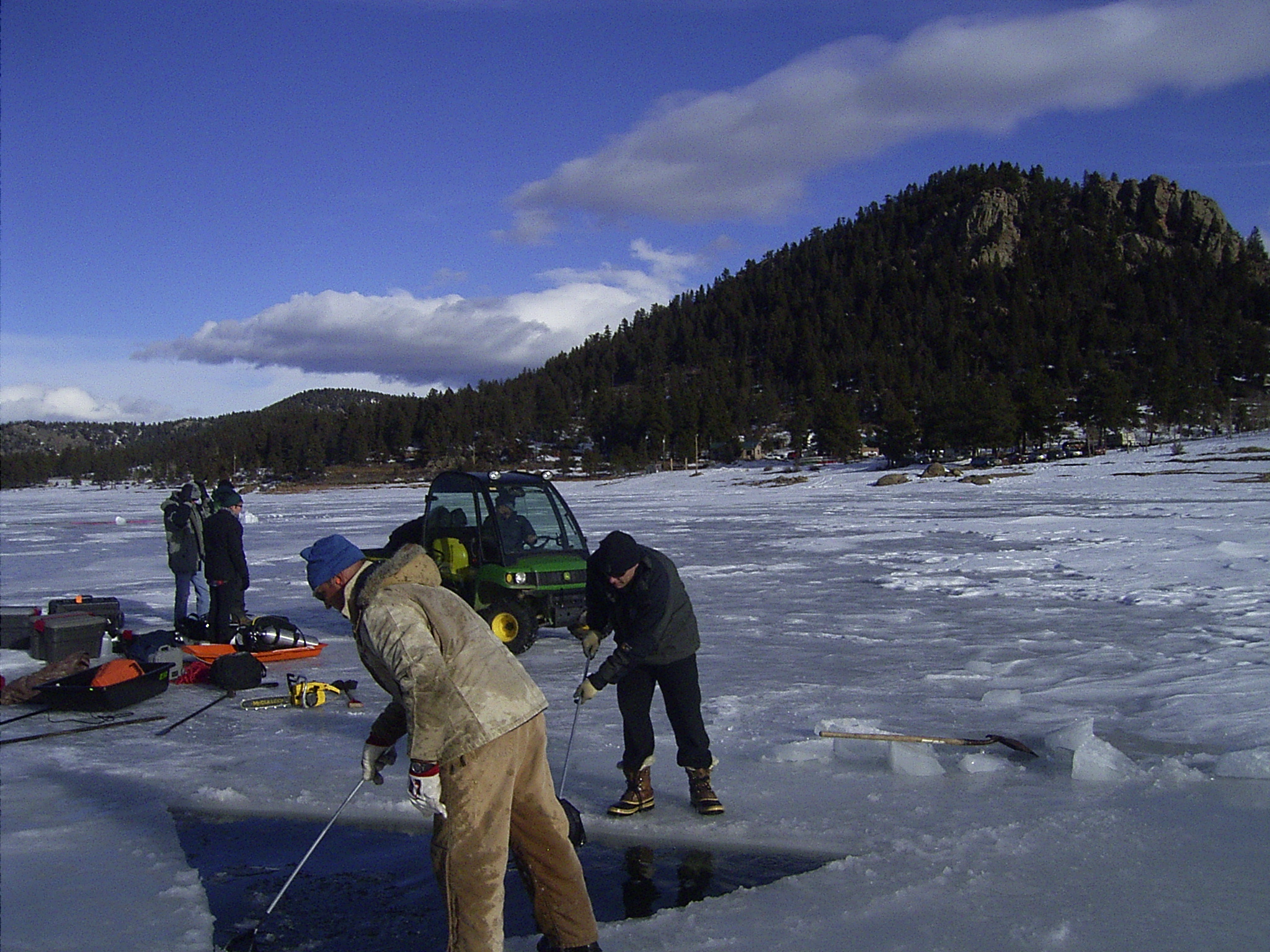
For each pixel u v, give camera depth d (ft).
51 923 13.39
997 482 196.95
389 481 471.62
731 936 12.60
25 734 23.50
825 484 238.27
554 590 32.73
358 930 13.41
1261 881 13.71
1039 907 13.12
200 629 33.35
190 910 13.82
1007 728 22.18
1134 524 83.05
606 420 515.09
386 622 10.80
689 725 17.04
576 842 14.24
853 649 32.19
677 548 73.61
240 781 19.67
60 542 100.01
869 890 13.83
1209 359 492.95
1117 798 17.38
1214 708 23.04
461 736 10.67
